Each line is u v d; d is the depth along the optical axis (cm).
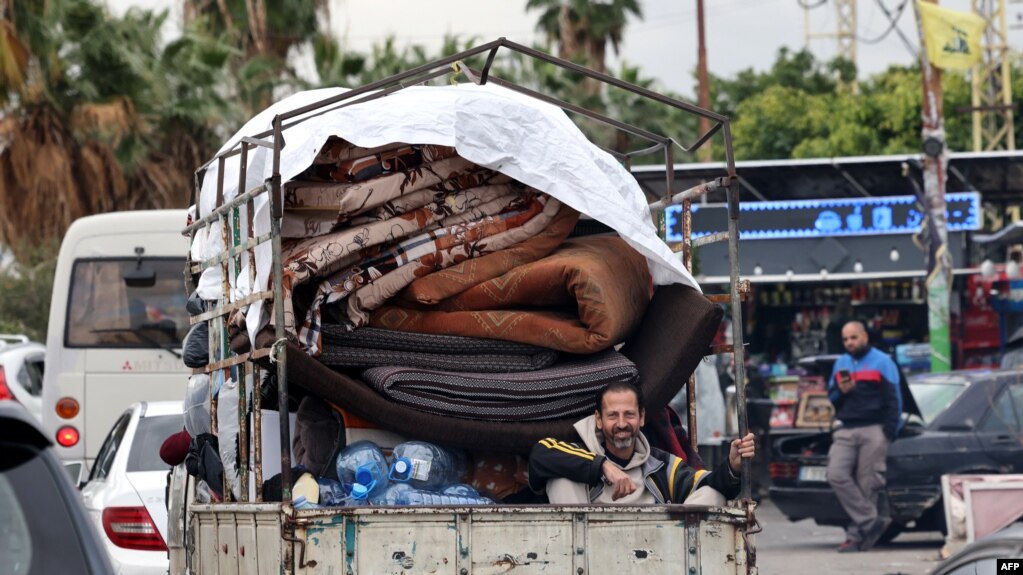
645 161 5259
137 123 3781
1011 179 3341
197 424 1059
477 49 864
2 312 6775
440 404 869
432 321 900
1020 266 3475
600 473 859
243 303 859
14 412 543
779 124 6581
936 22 3020
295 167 854
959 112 5825
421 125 870
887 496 2011
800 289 3741
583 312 891
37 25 3550
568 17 5850
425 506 773
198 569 960
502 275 908
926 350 3541
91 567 537
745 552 812
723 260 3375
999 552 695
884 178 3303
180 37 4053
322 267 861
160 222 2317
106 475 1525
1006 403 2031
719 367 2830
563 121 943
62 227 3781
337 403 848
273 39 4822
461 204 912
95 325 2291
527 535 785
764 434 2709
